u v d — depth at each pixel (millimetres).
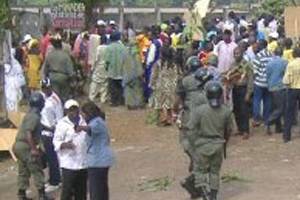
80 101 40719
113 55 40938
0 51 35844
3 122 33969
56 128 23266
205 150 21797
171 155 30109
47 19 52531
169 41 39781
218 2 64562
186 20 39781
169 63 35594
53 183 26047
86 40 43906
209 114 21734
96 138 21328
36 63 40938
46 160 25922
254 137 32469
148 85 40344
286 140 31188
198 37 38656
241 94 31875
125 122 37062
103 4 51688
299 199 22922
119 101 41938
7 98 36031
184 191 24719
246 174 26266
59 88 34781
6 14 35062
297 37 35156
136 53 40844
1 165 31078
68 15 43594
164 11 60938
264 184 24922
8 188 27578
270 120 32500
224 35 34969
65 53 35031
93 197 21406
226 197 23562
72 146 22703
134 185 25875
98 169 21312
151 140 33188
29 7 55469
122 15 57438
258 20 46656
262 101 33312
